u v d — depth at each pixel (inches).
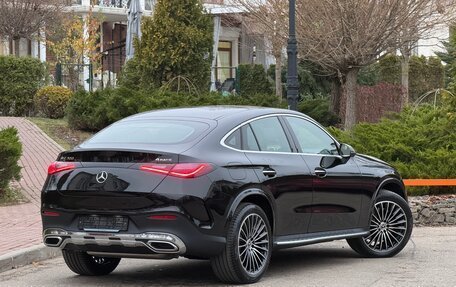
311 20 952.3
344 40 951.6
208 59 1088.2
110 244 363.6
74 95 1027.9
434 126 735.1
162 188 355.9
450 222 618.5
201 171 361.1
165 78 1053.2
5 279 405.4
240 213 370.9
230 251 366.3
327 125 1056.2
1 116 1206.9
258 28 1167.0
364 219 449.1
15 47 1429.6
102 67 1535.4
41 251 459.5
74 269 408.2
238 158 380.8
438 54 1400.1
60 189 373.7
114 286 384.5
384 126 751.7
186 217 354.6
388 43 966.4
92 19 1480.1
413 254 472.4
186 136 378.0
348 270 420.2
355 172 442.3
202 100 938.7
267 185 388.5
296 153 414.9
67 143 943.0
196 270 428.8
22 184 719.1
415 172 663.8
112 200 361.7
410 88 1398.9
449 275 400.2
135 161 364.2
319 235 422.3
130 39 1193.4
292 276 402.0
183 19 1058.7
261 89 1368.1
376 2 924.0
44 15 1406.3
